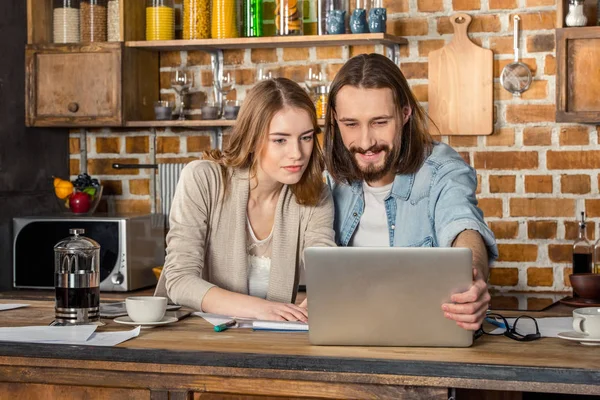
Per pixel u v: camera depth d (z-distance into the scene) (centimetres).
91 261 199
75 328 191
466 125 356
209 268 236
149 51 385
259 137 220
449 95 358
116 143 400
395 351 166
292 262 236
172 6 375
